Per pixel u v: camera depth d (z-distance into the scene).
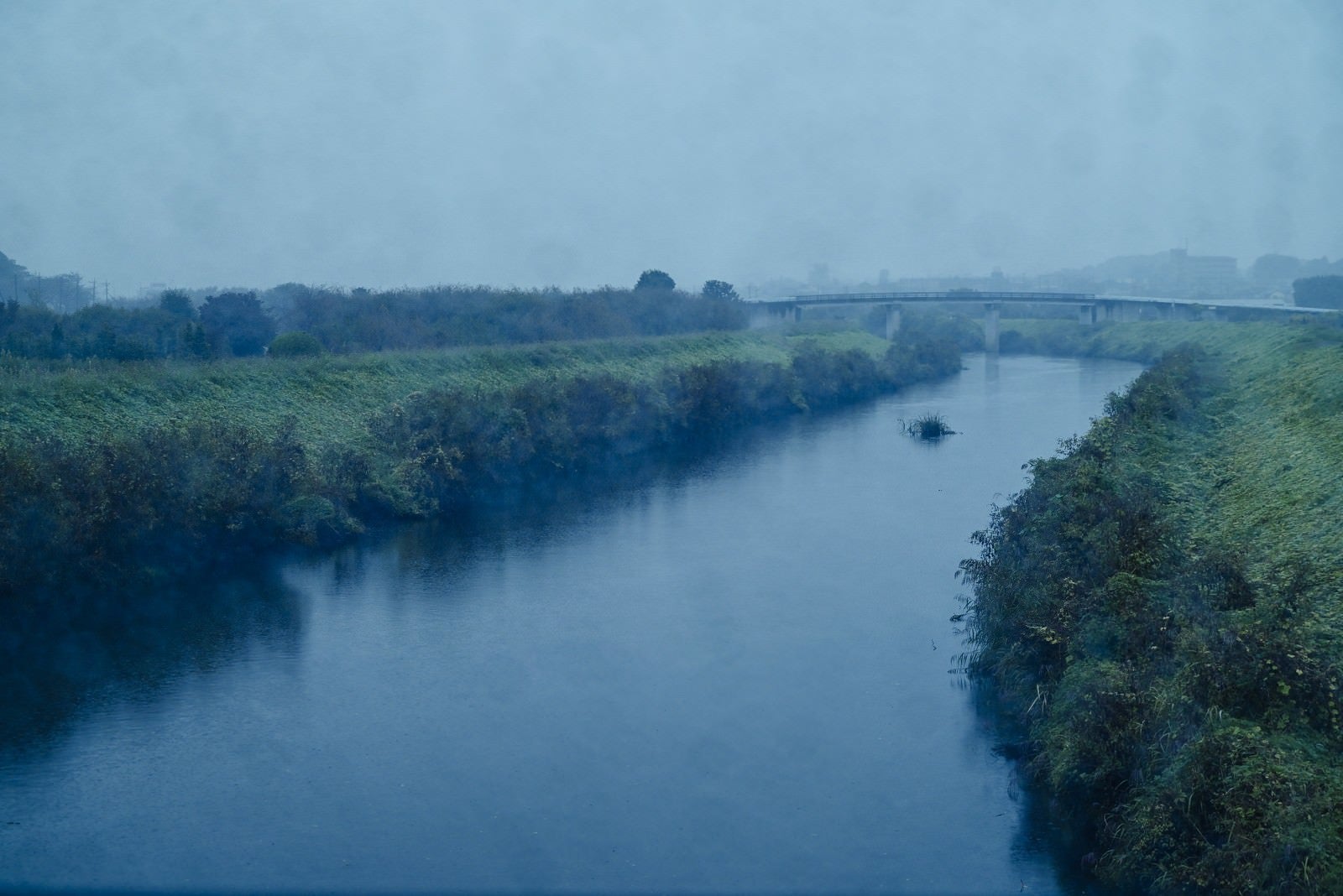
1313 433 28.81
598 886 15.27
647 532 36.38
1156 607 16.72
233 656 24.67
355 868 15.77
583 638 25.80
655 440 52.88
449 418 41.38
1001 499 40.62
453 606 28.36
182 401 36.56
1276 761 12.23
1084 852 15.70
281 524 32.78
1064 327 118.06
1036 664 19.25
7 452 26.88
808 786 18.17
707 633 25.98
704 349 70.19
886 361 82.00
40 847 16.39
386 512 37.41
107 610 27.06
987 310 106.19
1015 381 84.38
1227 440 34.06
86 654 24.83
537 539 35.56
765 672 23.36
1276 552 20.53
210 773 18.89
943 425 56.88
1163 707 14.05
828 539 34.88
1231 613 14.79
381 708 21.73
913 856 15.93
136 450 29.86
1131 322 110.00
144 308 58.28
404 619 27.30
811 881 15.34
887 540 34.69
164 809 17.59
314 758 19.50
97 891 15.10
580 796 17.98
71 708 21.73
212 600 28.72
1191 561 18.53
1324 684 13.34
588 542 35.09
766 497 41.88
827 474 46.41
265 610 27.97
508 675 23.47
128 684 23.00
